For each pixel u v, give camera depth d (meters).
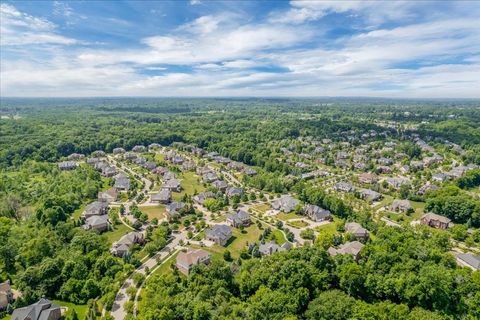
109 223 147.38
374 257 101.94
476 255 121.06
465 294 89.44
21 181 195.62
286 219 156.62
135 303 92.44
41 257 109.25
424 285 87.69
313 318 82.81
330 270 98.88
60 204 155.00
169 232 138.75
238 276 100.69
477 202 149.50
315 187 194.50
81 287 96.56
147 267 109.50
